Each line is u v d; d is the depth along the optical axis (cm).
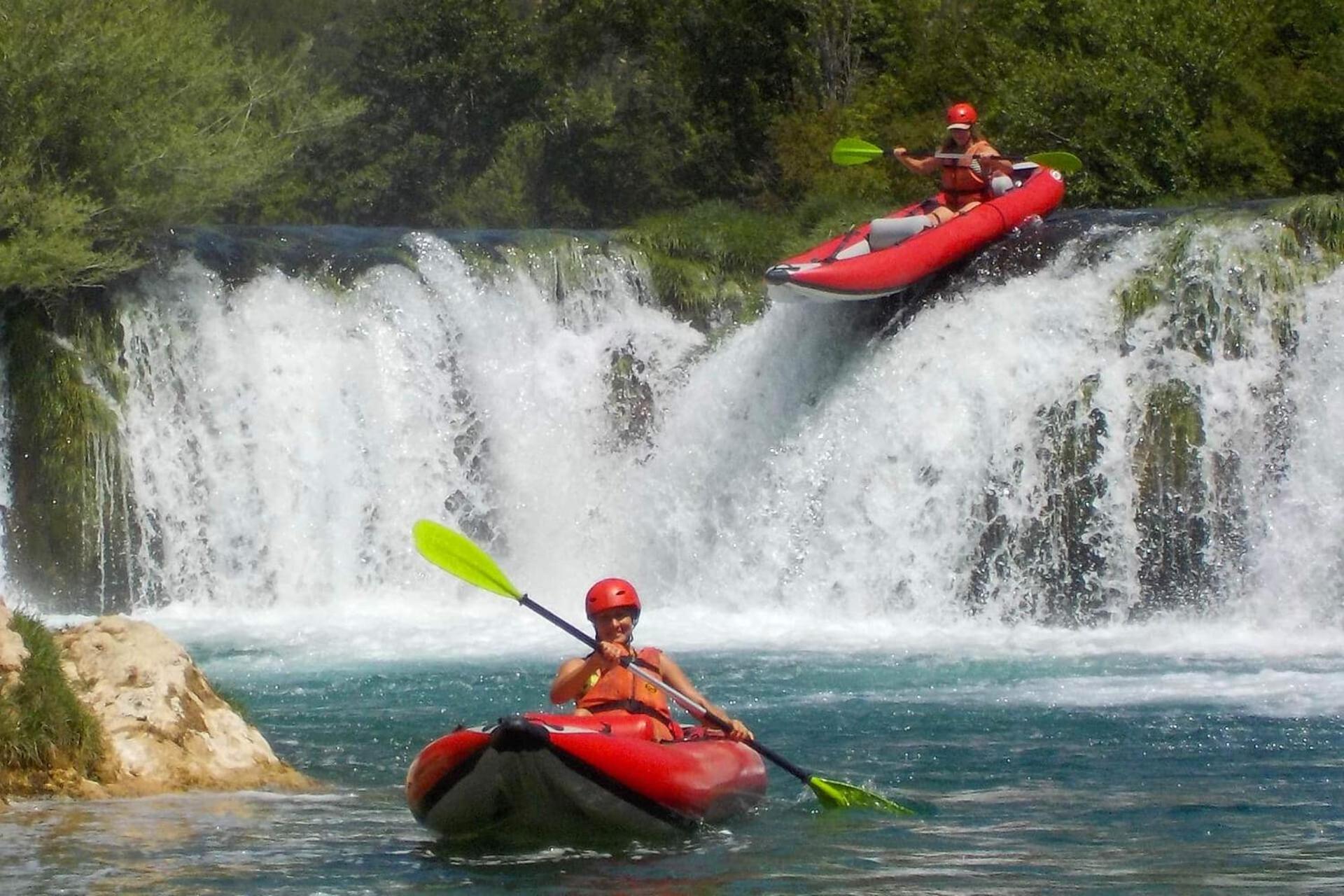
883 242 2633
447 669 1920
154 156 2747
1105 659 1947
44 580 2612
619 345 2856
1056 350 2459
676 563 2653
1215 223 2472
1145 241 2512
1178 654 1991
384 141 5909
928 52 4478
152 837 1031
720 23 5116
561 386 2808
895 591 2436
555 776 973
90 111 2719
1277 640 2138
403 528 2714
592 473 2775
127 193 2688
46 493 2608
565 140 5584
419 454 2741
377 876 942
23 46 2655
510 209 5562
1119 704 1600
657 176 5375
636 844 1022
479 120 5959
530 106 5959
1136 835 1062
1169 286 2455
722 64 5153
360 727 1534
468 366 2792
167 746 1204
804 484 2541
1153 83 3725
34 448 2614
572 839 1016
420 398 2756
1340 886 932
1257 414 2348
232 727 1258
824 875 953
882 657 1988
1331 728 1451
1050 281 2530
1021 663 1920
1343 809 1139
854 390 2545
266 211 5500
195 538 2655
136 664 1238
